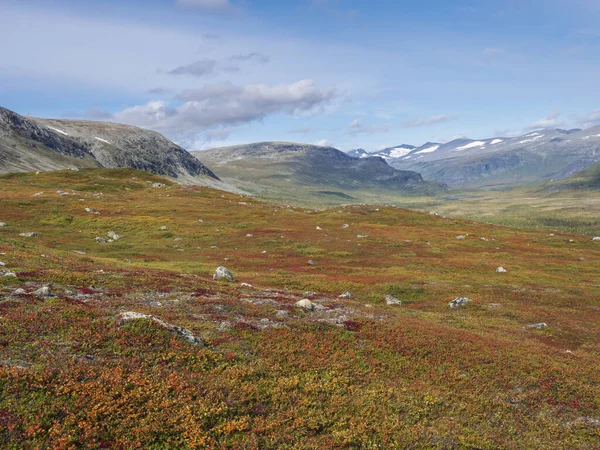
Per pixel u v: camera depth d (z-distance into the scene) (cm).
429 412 1914
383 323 3067
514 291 5241
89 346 1855
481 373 2420
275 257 7131
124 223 8750
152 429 1438
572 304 4762
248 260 6769
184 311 2706
